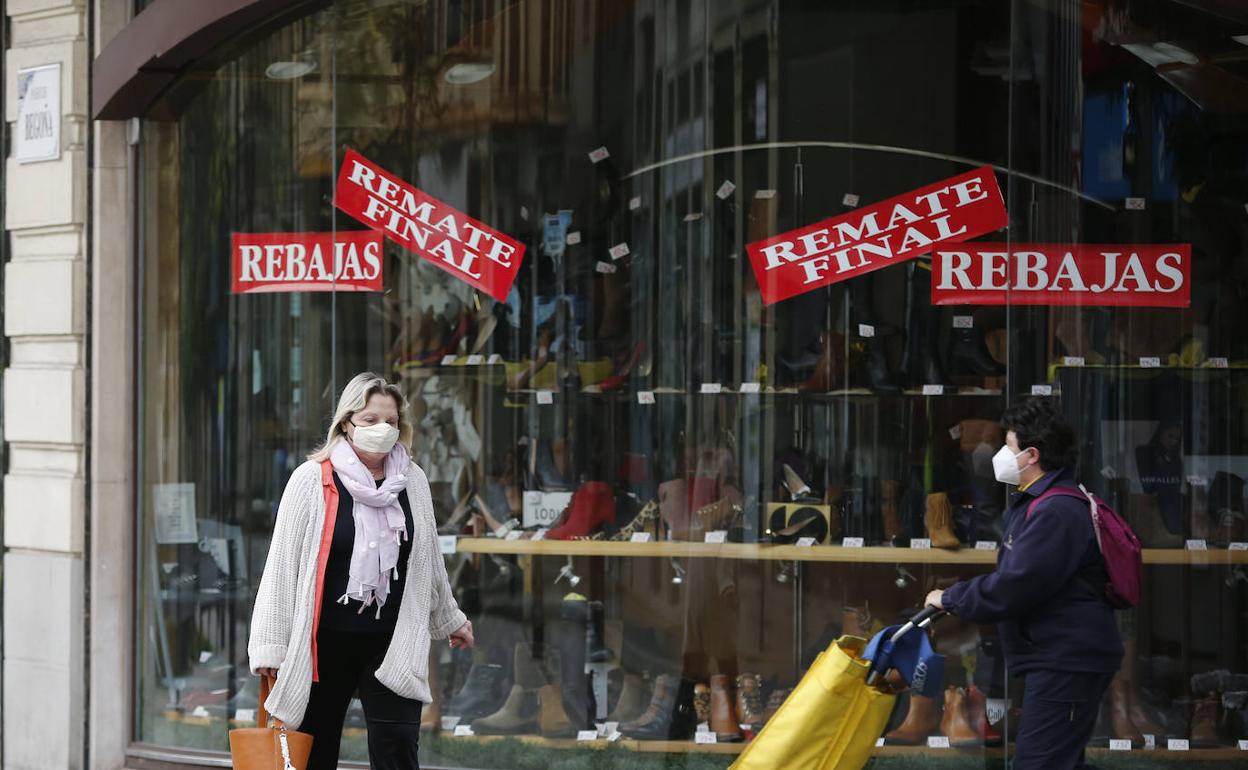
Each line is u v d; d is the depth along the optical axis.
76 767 17.70
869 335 16.08
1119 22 15.99
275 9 16.39
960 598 13.03
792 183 16.06
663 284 16.31
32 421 18.08
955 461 16.05
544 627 16.56
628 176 16.36
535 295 16.64
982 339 16.00
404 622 12.89
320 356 17.05
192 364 17.42
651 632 16.30
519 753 16.42
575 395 16.56
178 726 17.41
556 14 16.50
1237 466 16.23
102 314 17.53
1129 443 16.09
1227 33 16.02
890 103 16.02
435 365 16.83
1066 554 12.72
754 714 15.97
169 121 17.38
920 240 16.02
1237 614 16.27
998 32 15.94
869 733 13.39
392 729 12.87
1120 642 13.06
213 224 17.34
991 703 15.78
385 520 12.72
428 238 16.83
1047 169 15.95
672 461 16.33
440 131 16.78
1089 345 16.03
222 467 17.34
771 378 16.12
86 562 17.66
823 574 16.08
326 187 17.02
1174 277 16.12
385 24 16.80
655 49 16.23
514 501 16.69
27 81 18.06
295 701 12.40
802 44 16.03
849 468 16.11
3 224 18.62
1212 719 16.14
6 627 18.59
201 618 17.38
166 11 16.45
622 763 16.17
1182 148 16.11
